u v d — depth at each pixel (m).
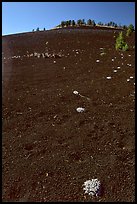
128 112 7.18
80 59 14.41
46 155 5.39
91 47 19.03
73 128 6.41
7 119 6.95
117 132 6.19
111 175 4.77
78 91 8.87
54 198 4.30
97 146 5.66
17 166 5.07
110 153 5.41
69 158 5.27
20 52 18.91
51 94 8.66
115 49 17.45
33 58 15.72
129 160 5.19
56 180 4.68
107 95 8.45
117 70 11.48
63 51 17.89
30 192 4.44
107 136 6.03
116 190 4.44
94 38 23.48
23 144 5.80
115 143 5.76
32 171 4.92
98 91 8.84
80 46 19.73
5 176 4.81
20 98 8.38
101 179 4.67
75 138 5.98
